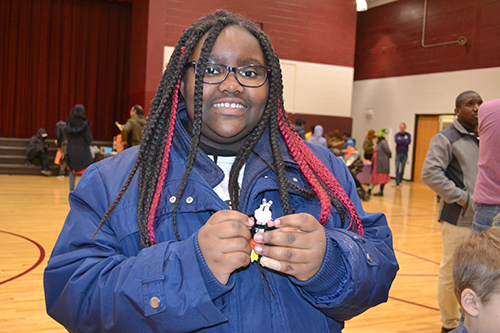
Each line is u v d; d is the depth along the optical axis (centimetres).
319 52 1268
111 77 1295
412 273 447
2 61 1191
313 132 1023
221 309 93
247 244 85
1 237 498
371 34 1606
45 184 942
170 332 86
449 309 294
